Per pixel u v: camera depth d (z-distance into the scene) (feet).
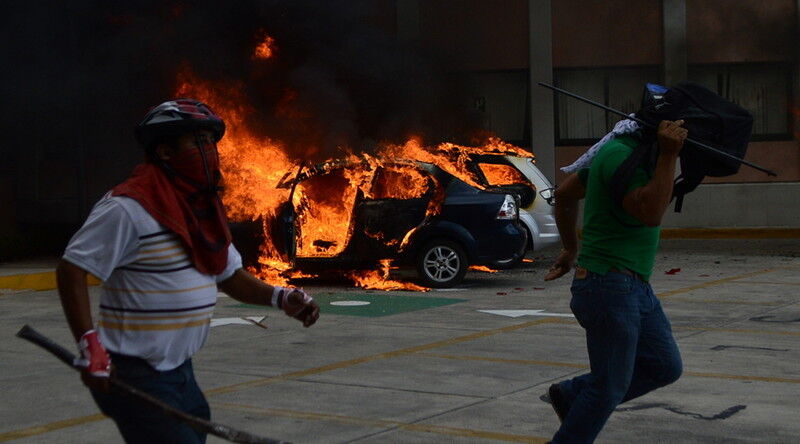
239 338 30.42
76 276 10.67
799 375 24.02
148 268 11.00
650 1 75.10
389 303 38.75
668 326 15.52
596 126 76.48
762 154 74.13
